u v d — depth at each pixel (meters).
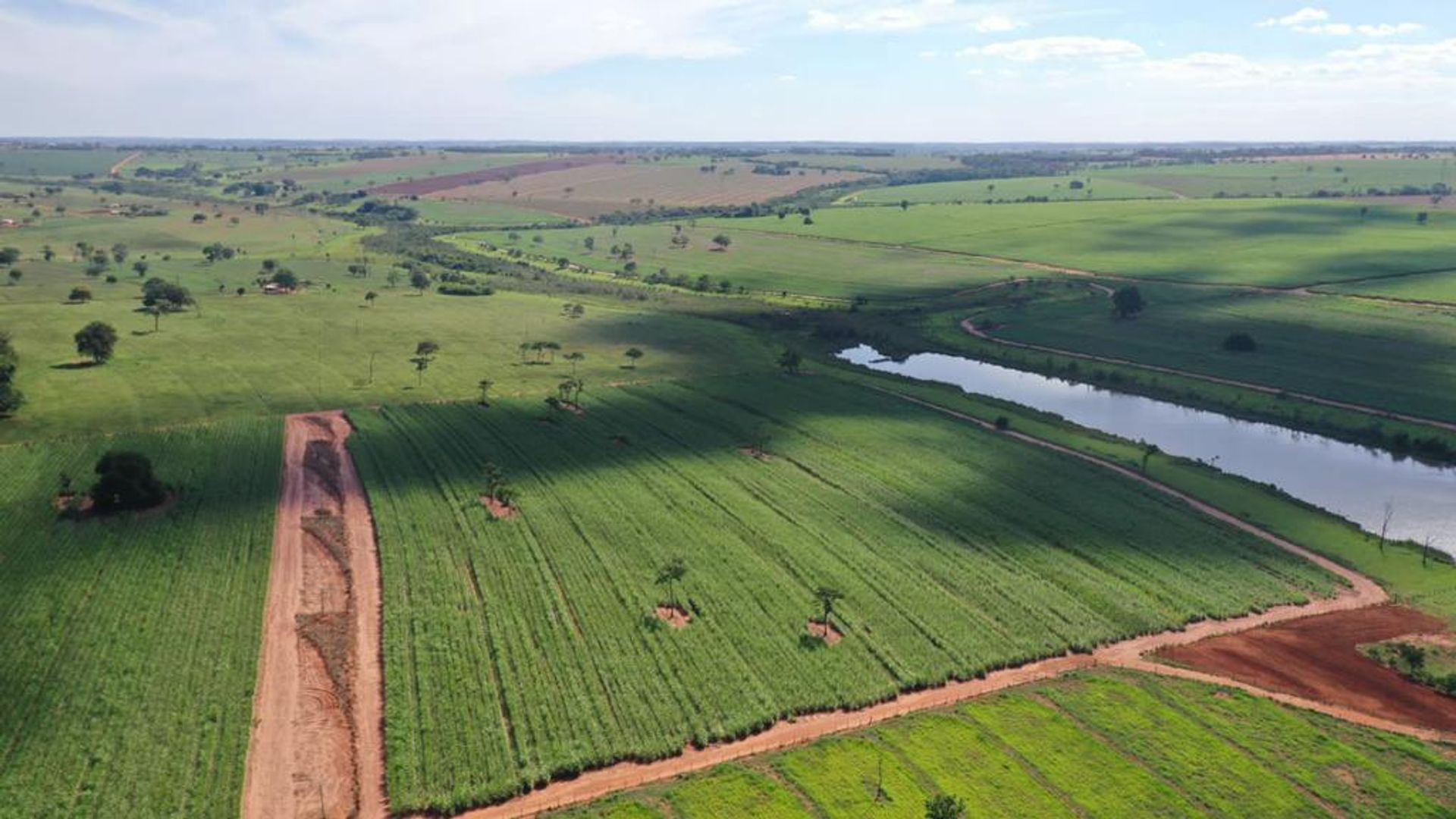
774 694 57.00
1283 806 47.66
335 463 93.44
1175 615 67.00
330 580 69.50
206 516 78.94
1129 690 57.50
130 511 79.00
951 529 80.75
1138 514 84.25
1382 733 53.41
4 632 60.12
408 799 47.09
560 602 66.69
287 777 49.03
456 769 49.53
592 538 76.94
